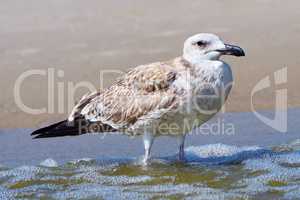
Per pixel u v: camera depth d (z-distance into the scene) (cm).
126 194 1216
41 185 1279
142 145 1482
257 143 1459
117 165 1365
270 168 1312
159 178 1293
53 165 1384
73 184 1283
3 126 1619
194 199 1176
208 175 1296
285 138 1480
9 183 1289
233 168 1327
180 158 1362
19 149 1481
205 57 1298
